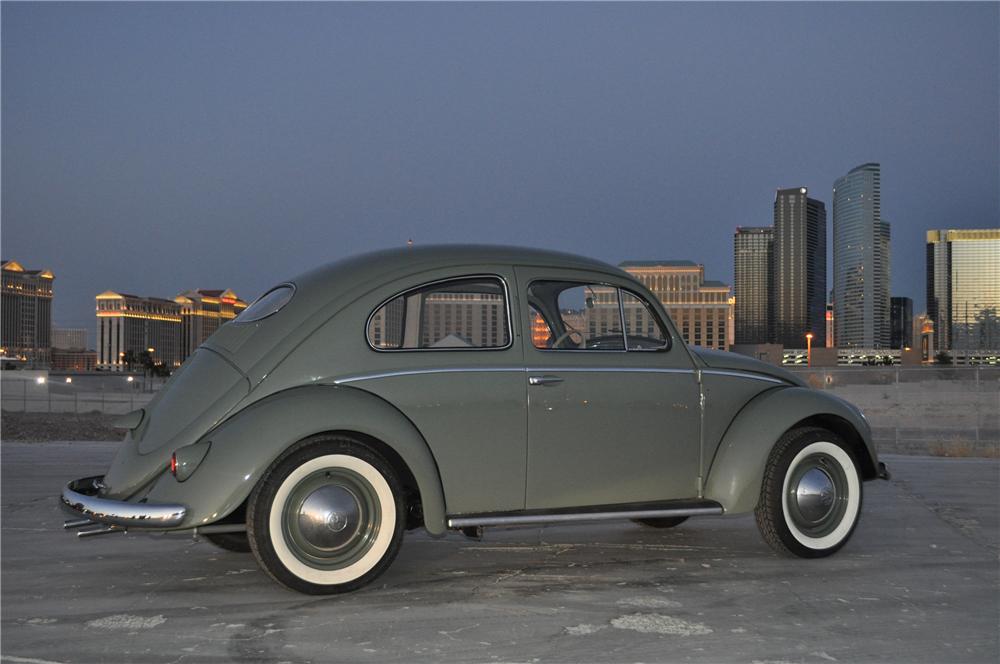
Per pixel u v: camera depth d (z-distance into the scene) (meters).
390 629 3.74
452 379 4.54
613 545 5.59
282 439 4.07
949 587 4.53
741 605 4.15
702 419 5.12
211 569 4.88
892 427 21.86
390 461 4.51
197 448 4.06
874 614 4.01
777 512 5.08
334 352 4.44
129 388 85.50
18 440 15.28
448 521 4.46
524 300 4.82
